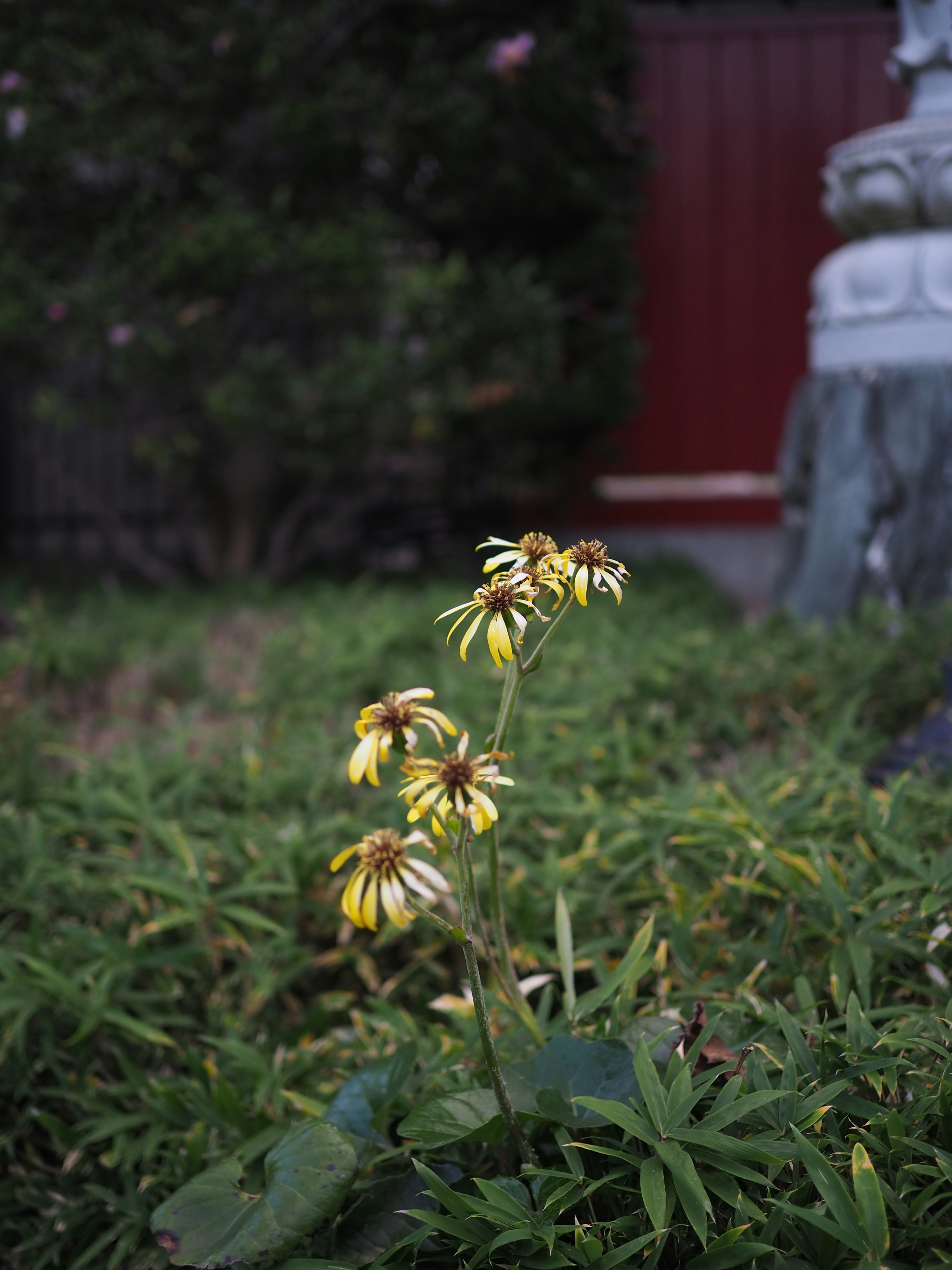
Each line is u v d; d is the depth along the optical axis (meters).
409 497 6.57
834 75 6.20
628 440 6.58
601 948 1.81
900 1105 1.34
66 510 7.36
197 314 4.84
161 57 4.61
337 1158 1.30
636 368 6.21
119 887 2.01
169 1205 1.30
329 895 2.14
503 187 5.43
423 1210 1.25
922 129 3.42
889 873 1.83
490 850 1.54
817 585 3.79
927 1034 1.42
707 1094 1.36
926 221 3.59
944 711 2.59
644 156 5.71
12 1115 1.75
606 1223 1.23
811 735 2.75
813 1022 1.53
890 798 1.99
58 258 4.95
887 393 3.60
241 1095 1.72
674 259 6.44
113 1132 1.66
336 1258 1.30
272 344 5.66
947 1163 1.16
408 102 5.14
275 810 2.48
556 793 2.39
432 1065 1.62
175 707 3.50
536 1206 1.28
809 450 3.91
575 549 1.20
